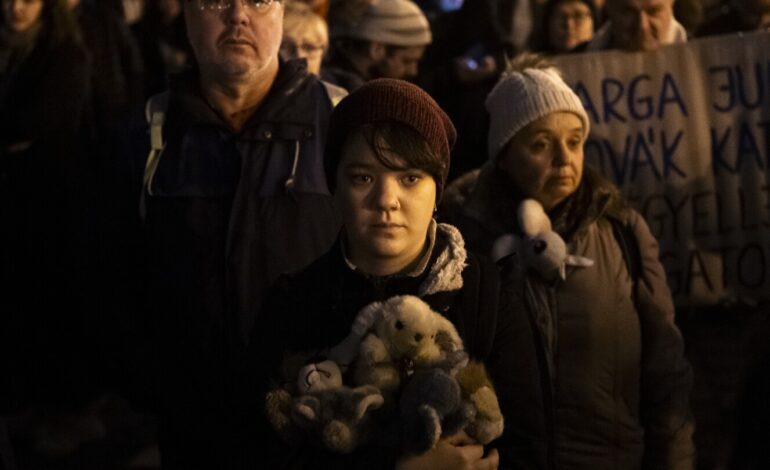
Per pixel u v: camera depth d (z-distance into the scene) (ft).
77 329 23.09
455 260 10.00
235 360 12.25
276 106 14.34
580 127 14.78
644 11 20.10
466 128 20.74
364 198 9.91
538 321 14.08
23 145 23.52
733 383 20.07
